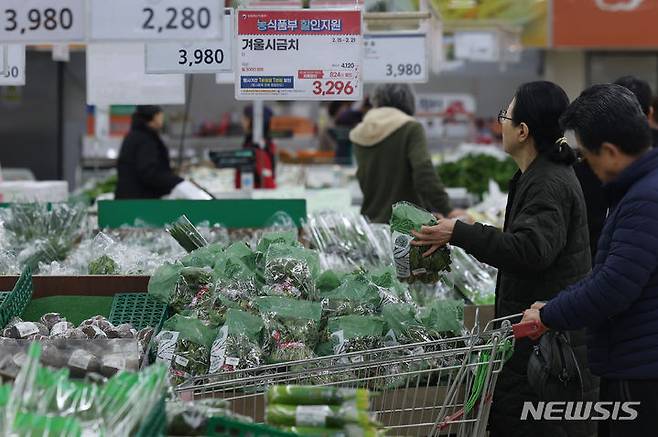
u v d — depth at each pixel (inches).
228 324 165.6
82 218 258.5
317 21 201.5
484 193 442.9
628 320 150.6
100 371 146.9
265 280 181.8
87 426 105.7
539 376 162.7
